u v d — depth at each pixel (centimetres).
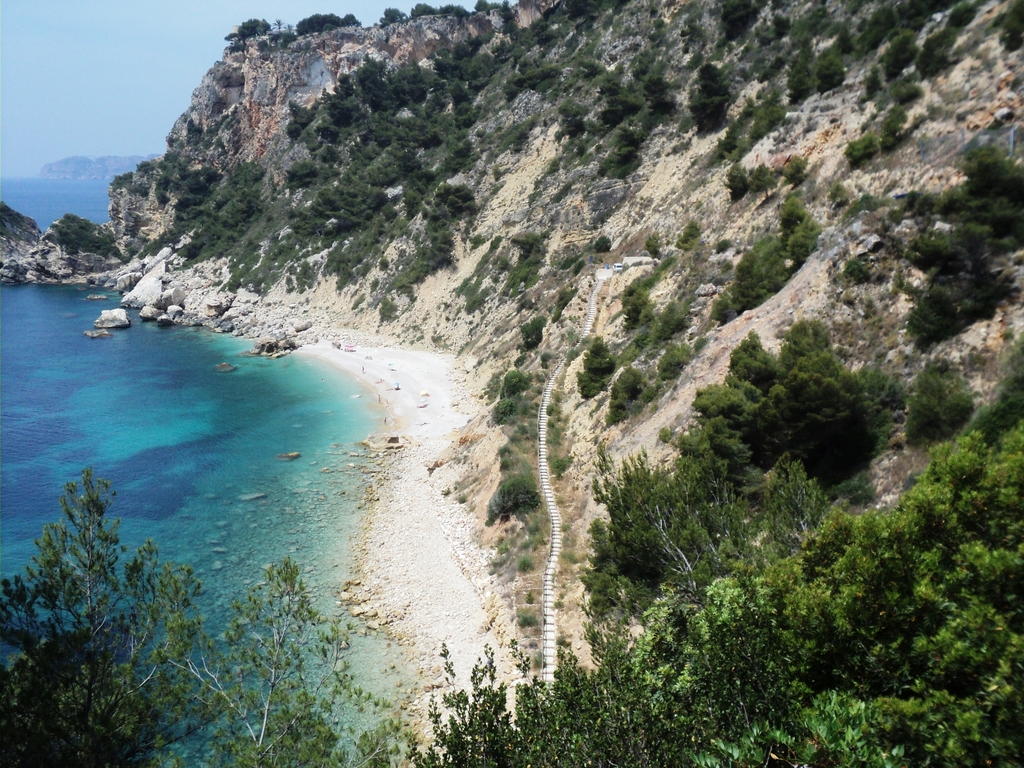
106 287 14400
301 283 11450
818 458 2662
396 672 3086
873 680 1217
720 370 3344
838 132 4397
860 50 5219
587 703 1264
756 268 3853
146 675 1692
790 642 1280
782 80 6266
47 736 1378
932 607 1184
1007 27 3328
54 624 1581
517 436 4628
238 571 3953
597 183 7662
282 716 1670
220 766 1661
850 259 3064
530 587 3372
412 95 13988
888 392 2527
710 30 8100
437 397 7112
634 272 5600
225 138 16425
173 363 8856
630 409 3941
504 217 9125
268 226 13175
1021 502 1230
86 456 5816
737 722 1212
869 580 1255
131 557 4066
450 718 1393
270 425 6544
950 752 991
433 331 8994
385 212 11288
